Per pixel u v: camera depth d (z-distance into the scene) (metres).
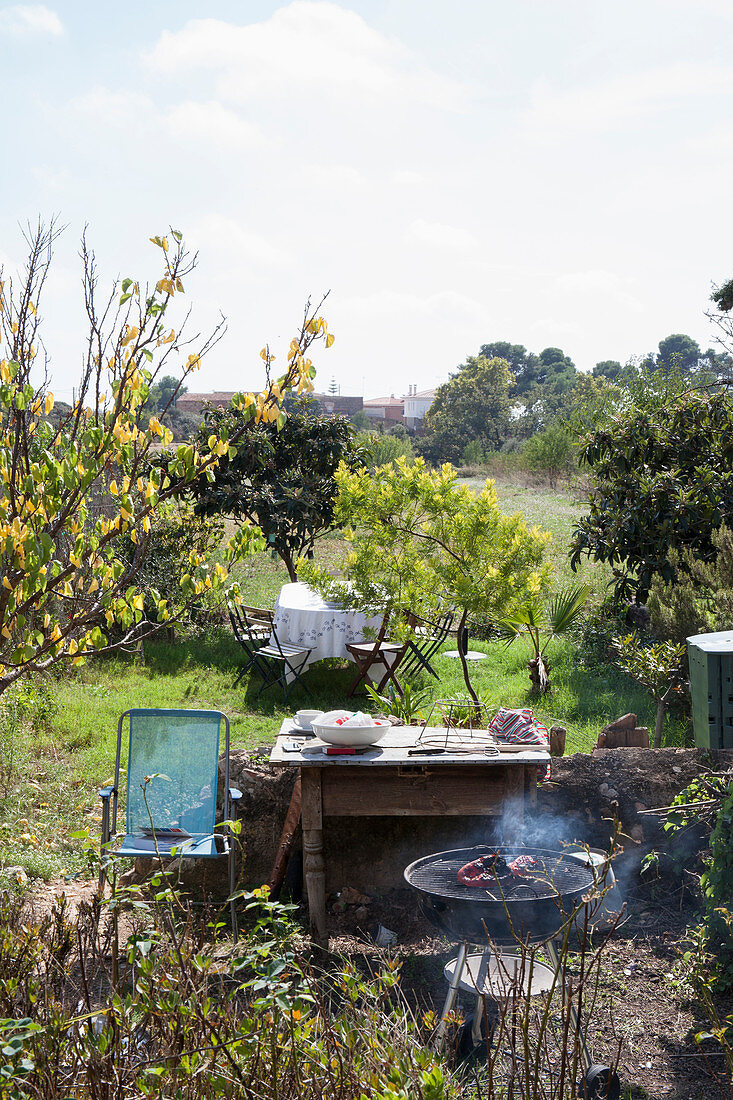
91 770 6.65
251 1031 2.06
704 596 8.66
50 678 8.68
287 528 11.68
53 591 3.86
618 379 13.20
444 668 9.78
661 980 3.82
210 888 4.87
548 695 8.37
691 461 9.95
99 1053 2.00
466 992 3.61
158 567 10.52
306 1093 2.00
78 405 3.51
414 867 3.64
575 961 3.95
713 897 3.74
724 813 3.80
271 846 5.03
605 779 4.93
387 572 7.79
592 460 10.25
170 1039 2.04
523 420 66.06
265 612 10.79
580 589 9.24
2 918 2.62
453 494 7.53
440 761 4.54
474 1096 2.66
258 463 11.62
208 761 4.89
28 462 3.41
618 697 8.15
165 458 3.94
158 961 2.27
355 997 2.35
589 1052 3.14
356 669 9.73
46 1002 2.16
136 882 4.86
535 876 3.41
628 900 4.59
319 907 4.52
